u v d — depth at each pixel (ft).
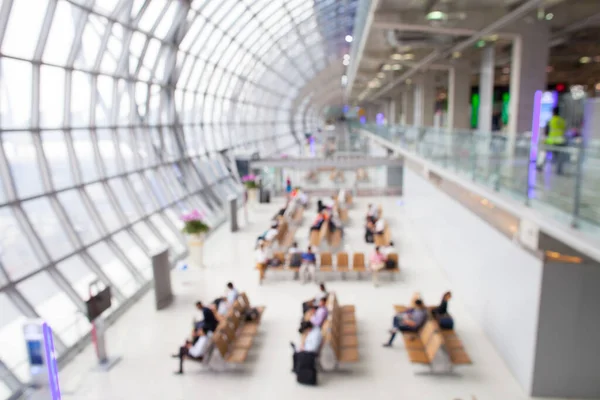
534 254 29.07
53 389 20.54
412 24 53.26
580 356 28.71
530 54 54.39
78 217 79.82
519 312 31.24
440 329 36.42
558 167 23.45
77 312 38.93
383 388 30.99
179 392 31.09
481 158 38.27
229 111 114.11
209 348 33.14
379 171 111.04
